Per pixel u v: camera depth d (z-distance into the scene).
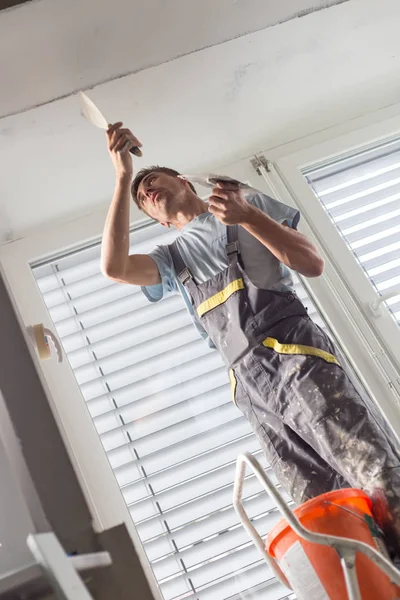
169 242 2.63
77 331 2.50
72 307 2.55
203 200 2.48
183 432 2.37
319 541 1.42
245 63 2.36
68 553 1.03
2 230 2.56
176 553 2.21
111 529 1.06
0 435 1.06
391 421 2.26
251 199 2.15
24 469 1.05
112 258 2.04
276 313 1.91
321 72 2.52
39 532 1.03
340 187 2.70
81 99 2.03
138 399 2.41
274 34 2.29
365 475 1.64
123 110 2.35
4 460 1.11
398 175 2.73
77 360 2.47
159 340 2.49
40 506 1.04
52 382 2.37
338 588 1.48
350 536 1.54
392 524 1.58
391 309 2.51
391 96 2.77
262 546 1.64
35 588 1.02
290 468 1.83
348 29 2.38
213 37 2.19
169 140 2.54
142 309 2.54
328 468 1.79
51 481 1.05
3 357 1.09
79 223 2.62
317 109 2.68
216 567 2.20
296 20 2.27
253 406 1.90
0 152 2.29
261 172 2.66
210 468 2.32
